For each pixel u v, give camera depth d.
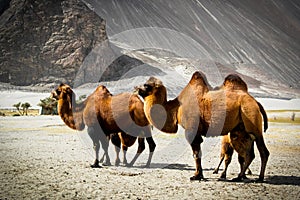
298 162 16.59
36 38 166.62
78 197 10.30
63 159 16.78
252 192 10.98
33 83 150.38
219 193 10.82
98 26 172.00
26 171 13.97
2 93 96.75
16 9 178.62
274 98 100.44
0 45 161.25
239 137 12.34
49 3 178.25
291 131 31.08
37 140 24.27
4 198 10.16
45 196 10.38
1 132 29.77
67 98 15.45
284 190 11.27
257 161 16.98
